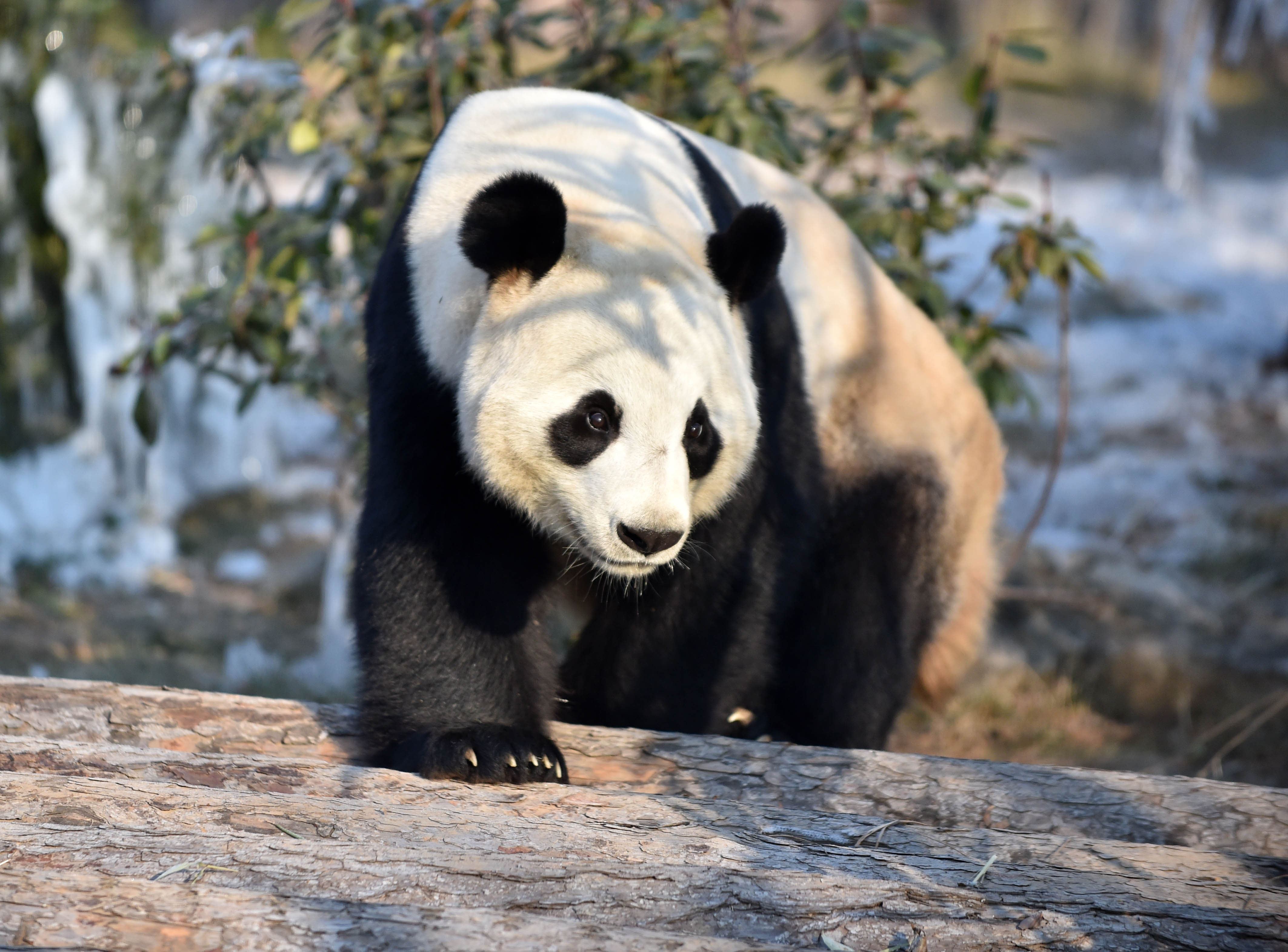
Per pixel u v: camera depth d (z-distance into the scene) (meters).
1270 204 44.41
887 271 14.80
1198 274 36.75
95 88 22.31
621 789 8.72
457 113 10.31
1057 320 32.16
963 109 49.78
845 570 12.02
